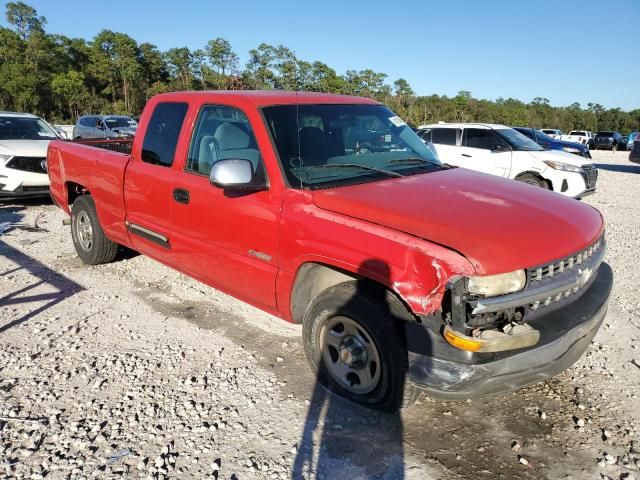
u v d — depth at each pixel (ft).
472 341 8.38
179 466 9.13
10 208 30.63
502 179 13.02
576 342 9.78
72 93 222.69
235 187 11.20
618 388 11.58
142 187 15.30
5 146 30.45
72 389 11.46
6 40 225.76
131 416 10.50
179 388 11.52
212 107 13.43
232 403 10.98
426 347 8.85
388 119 14.71
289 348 13.39
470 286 8.47
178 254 14.53
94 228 18.62
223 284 13.44
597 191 44.93
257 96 12.82
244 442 9.76
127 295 16.90
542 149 36.94
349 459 9.32
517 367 8.80
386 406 10.11
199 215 13.28
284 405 10.91
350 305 9.98
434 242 8.88
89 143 20.77
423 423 10.34
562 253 9.41
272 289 11.75
